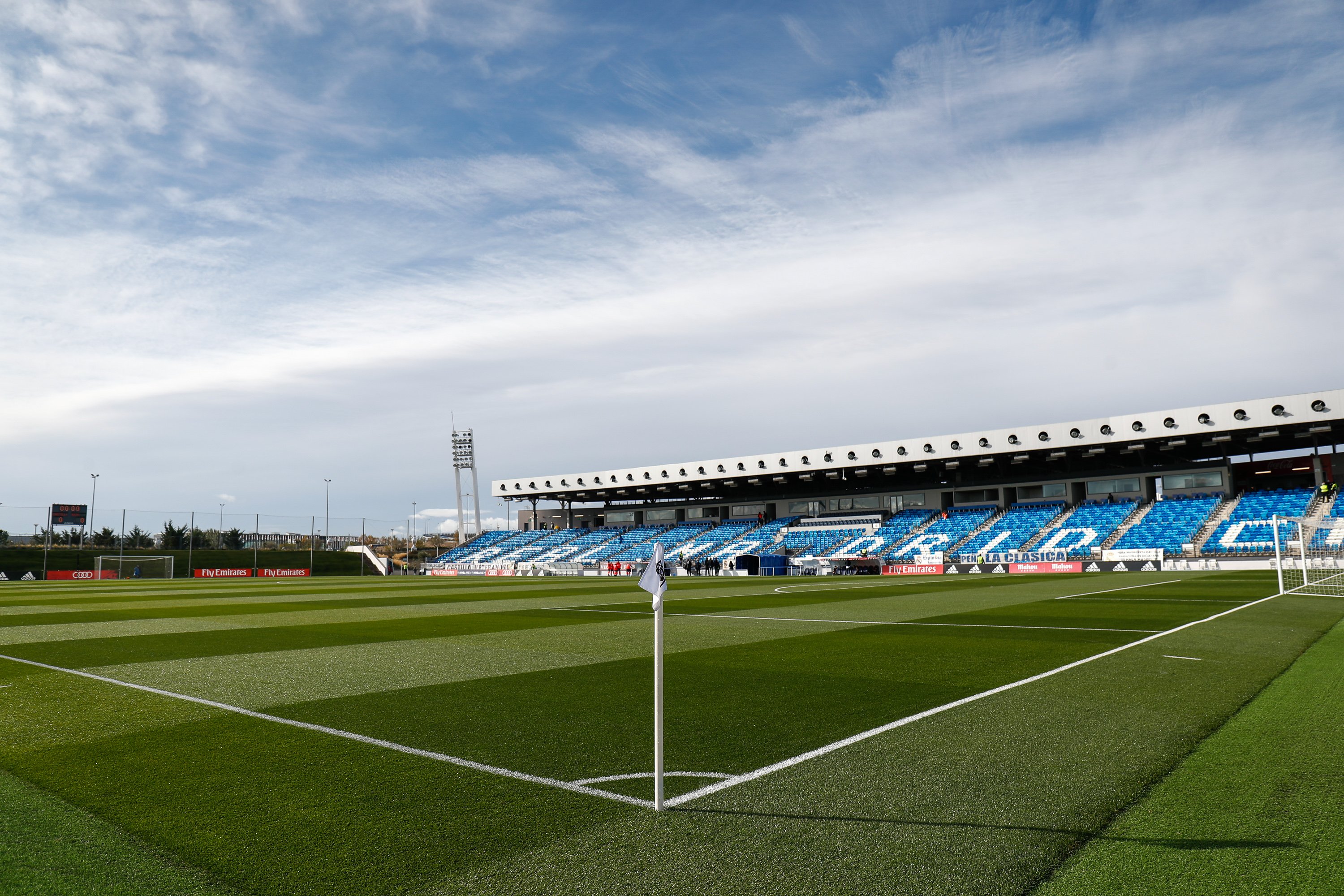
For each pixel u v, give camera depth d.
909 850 4.11
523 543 76.81
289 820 4.67
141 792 5.23
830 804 4.83
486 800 4.99
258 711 7.81
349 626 16.83
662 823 4.55
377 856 4.12
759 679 9.40
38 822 4.66
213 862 4.06
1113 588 26.94
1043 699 7.92
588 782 5.37
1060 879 3.74
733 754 6.00
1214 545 41.84
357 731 6.92
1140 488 51.69
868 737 6.47
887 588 30.53
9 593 32.66
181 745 6.44
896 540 54.94
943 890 3.64
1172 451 51.97
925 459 53.28
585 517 80.12
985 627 14.98
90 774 5.64
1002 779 5.28
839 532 59.34
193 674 10.26
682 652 12.00
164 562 61.44
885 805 4.80
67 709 8.00
